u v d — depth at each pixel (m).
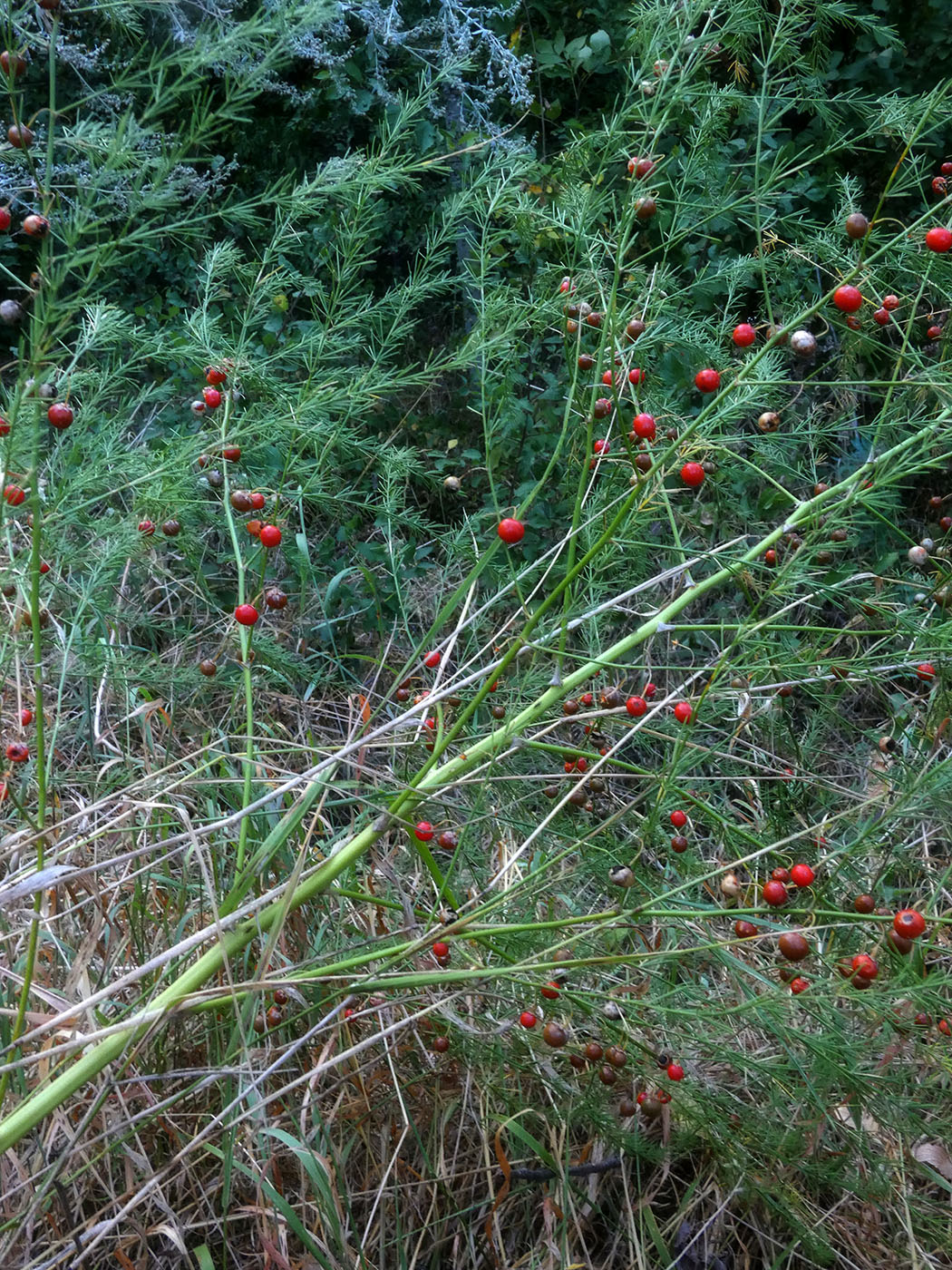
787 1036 1.79
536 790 2.48
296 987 1.92
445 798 2.58
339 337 2.62
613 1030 1.88
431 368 2.45
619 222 2.10
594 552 1.92
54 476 2.27
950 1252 2.03
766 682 2.44
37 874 1.66
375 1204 1.96
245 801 1.97
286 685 3.38
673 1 2.00
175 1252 2.01
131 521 2.28
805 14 2.12
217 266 2.65
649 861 2.44
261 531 2.12
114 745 2.73
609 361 2.13
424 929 2.03
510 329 2.39
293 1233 2.02
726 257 3.82
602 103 5.52
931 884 2.41
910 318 2.12
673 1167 2.33
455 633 2.17
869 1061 2.13
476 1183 2.20
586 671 2.05
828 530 2.07
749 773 2.98
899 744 2.50
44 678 2.47
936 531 3.80
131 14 1.63
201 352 2.47
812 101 2.30
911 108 2.14
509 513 3.62
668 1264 2.05
